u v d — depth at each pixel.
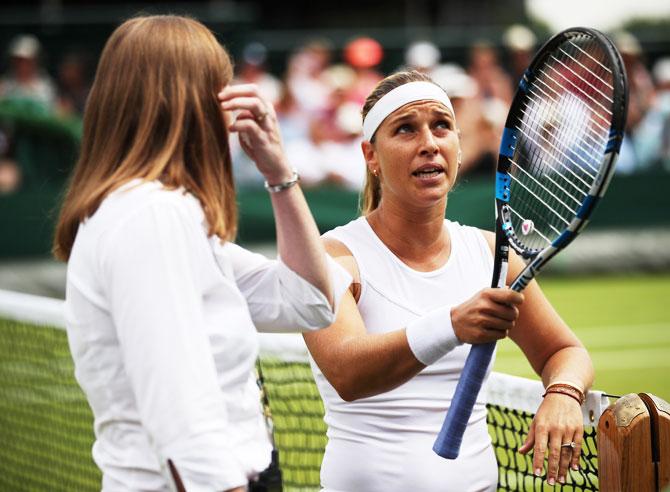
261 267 3.59
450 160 4.28
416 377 4.23
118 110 3.31
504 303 3.64
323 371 4.11
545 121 4.27
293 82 19.38
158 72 3.30
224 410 3.05
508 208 4.16
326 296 3.54
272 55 21.00
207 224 3.22
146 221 3.08
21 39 19.78
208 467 2.95
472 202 17.27
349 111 19.17
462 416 3.79
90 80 20.00
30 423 9.32
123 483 3.21
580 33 3.84
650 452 3.67
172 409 2.97
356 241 4.36
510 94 19.64
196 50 3.34
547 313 4.45
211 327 3.17
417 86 4.27
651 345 13.66
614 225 19.11
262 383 3.85
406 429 4.21
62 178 17.55
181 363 3.00
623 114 3.45
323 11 31.33
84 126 3.39
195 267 3.12
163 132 3.27
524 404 4.62
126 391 3.19
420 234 4.34
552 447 3.96
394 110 4.25
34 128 17.50
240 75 20.12
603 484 3.81
